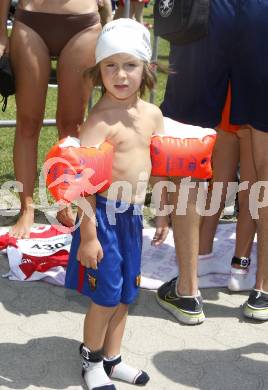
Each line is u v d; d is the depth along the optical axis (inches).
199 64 153.3
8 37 182.5
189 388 134.4
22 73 178.4
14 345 145.3
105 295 125.6
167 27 151.0
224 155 179.3
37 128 187.5
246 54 148.6
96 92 307.0
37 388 131.5
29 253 182.1
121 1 272.2
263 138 154.9
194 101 157.0
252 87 150.9
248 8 145.8
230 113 156.2
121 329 133.8
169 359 144.1
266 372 141.6
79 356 142.9
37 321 155.7
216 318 163.3
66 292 169.9
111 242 125.5
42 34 176.7
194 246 157.2
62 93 183.0
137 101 131.0
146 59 125.1
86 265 125.0
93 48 179.0
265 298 162.2
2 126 218.5
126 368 135.1
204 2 146.4
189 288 158.9
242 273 176.7
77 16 176.1
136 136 127.9
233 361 145.0
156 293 170.4
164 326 157.5
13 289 169.6
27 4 175.8
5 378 133.8
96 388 130.0
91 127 125.0
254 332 157.9
